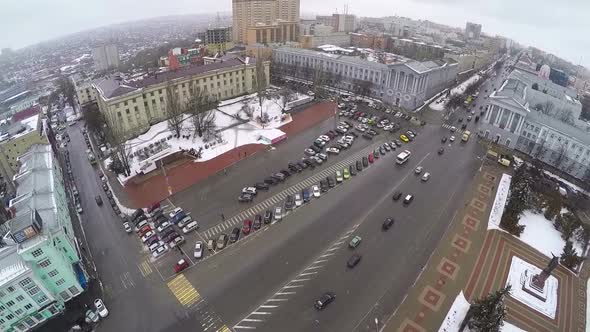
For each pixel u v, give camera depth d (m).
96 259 68.12
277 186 92.25
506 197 87.44
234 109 148.88
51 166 82.12
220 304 57.72
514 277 64.44
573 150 104.19
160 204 85.62
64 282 56.91
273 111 145.88
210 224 77.50
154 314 56.28
